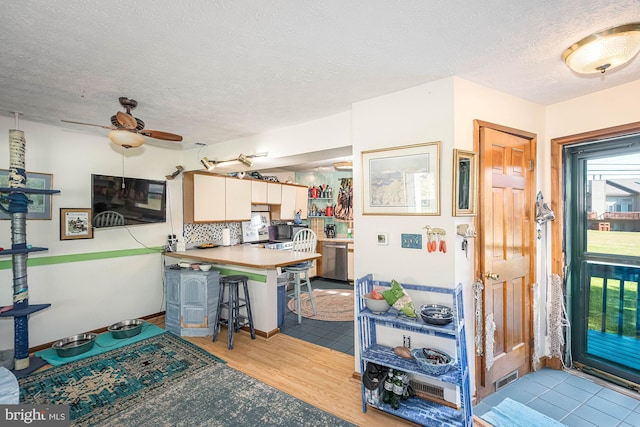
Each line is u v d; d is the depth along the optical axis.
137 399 2.26
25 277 2.75
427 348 2.14
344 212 6.10
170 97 2.35
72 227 3.35
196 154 4.22
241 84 2.11
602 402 2.24
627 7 1.29
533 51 1.69
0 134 2.87
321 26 1.43
